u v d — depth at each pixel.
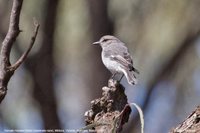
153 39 15.48
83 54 15.80
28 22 14.45
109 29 14.91
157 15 15.29
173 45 15.27
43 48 13.59
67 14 15.54
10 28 4.41
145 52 15.64
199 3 15.16
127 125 14.18
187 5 15.21
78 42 15.81
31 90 13.88
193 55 15.92
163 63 15.20
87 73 15.34
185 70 16.05
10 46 4.41
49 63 13.57
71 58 16.23
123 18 15.22
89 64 15.27
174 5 15.18
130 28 15.30
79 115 16.64
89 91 15.16
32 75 13.46
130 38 15.41
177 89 16.31
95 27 14.88
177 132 4.98
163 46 15.42
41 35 13.83
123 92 5.70
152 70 15.52
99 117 5.42
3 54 4.39
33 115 15.16
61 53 16.08
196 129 4.93
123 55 11.69
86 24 15.46
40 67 13.47
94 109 5.51
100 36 14.85
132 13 15.20
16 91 15.46
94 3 14.84
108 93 5.56
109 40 12.56
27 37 14.36
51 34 13.74
